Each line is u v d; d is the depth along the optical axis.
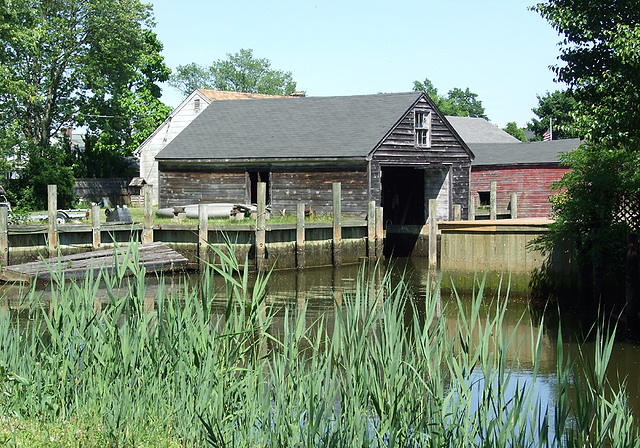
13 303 17.92
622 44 14.47
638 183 15.54
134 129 58.97
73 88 52.41
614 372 11.46
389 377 6.93
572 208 16.36
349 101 34.06
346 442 6.51
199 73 105.69
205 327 7.54
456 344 13.22
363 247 28.77
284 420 6.78
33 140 48.22
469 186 33.69
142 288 7.87
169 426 7.04
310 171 30.80
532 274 17.33
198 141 33.84
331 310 17.66
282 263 25.89
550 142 40.03
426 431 6.71
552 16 15.80
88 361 7.73
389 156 30.55
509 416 6.23
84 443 6.45
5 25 40.66
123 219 28.36
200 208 24.86
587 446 6.52
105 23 50.31
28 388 7.42
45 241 24.48
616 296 15.62
